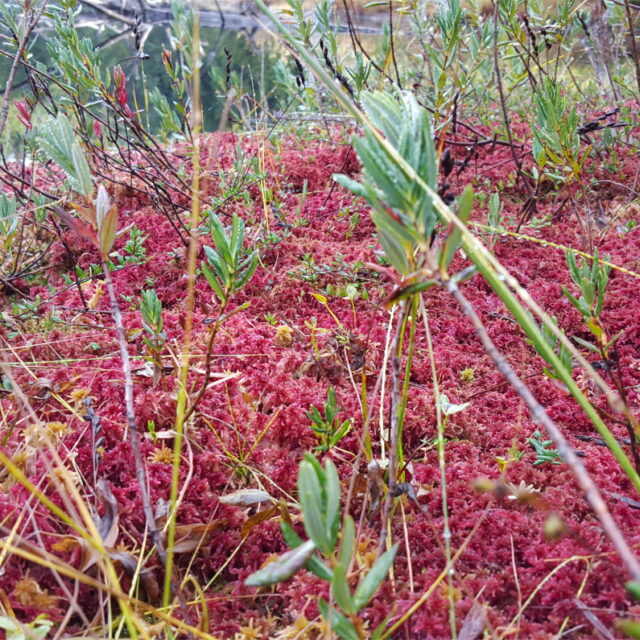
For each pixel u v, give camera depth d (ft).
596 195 13.48
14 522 5.26
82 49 10.61
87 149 12.81
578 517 5.71
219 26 34.19
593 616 4.56
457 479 6.10
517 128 16.11
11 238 9.07
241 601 5.11
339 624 3.45
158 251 11.45
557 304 9.64
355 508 5.85
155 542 4.44
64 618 4.56
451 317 9.55
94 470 5.66
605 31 18.56
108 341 8.55
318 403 7.17
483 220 12.21
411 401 7.20
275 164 14.83
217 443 6.54
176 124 13.00
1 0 10.16
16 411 6.84
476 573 5.06
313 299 9.98
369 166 3.40
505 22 11.95
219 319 5.05
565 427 7.15
